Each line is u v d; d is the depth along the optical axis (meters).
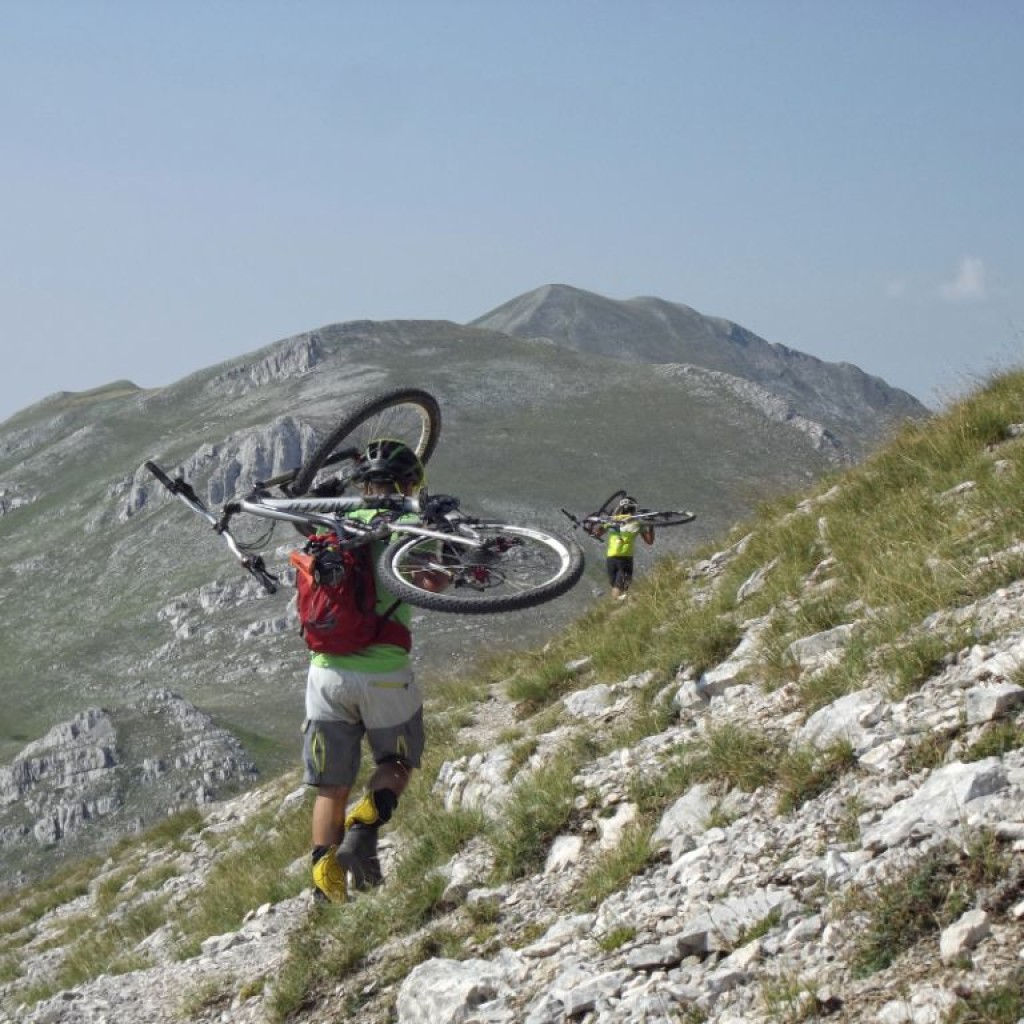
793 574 9.15
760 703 7.27
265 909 8.41
